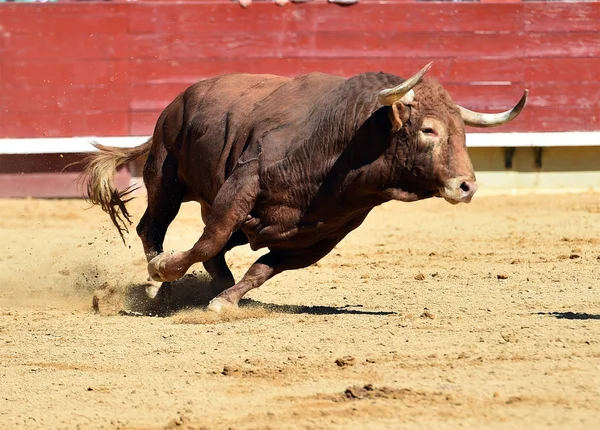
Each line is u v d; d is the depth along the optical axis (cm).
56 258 2439
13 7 3603
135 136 3653
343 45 3709
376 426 1023
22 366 1345
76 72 3638
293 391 1163
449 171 1512
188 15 3662
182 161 1841
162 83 3662
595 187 3844
